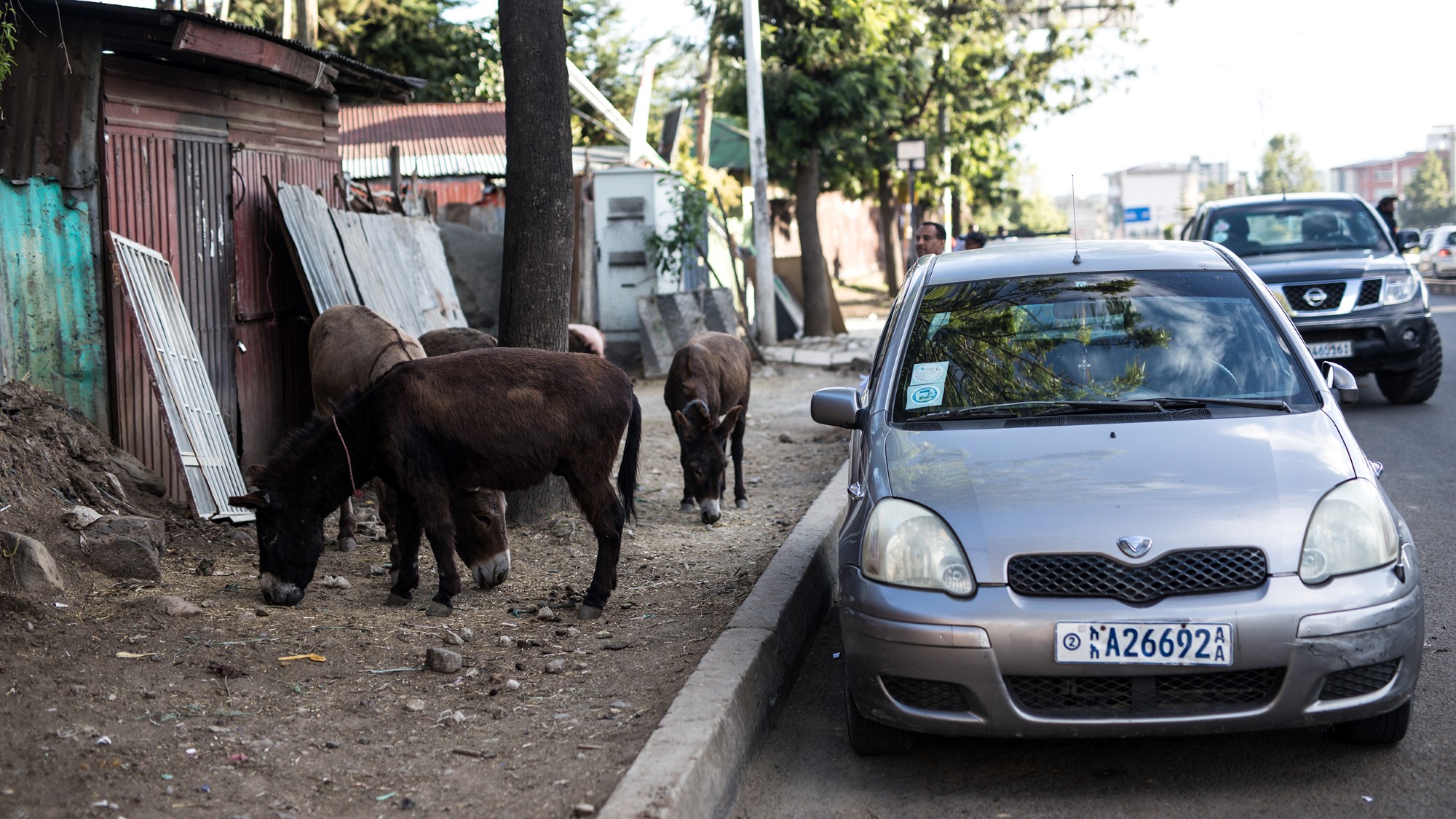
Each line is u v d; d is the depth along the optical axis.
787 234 30.83
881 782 4.25
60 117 7.27
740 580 6.51
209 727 4.22
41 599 5.23
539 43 7.58
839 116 20.95
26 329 7.14
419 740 4.23
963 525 4.08
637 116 21.25
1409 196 108.56
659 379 17.25
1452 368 15.12
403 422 5.57
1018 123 32.78
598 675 4.95
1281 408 4.68
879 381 5.20
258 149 9.30
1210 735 4.49
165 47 7.61
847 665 4.26
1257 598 3.85
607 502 5.82
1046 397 4.89
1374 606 3.89
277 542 5.73
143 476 7.32
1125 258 5.57
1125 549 3.90
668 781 3.62
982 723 3.93
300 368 9.86
